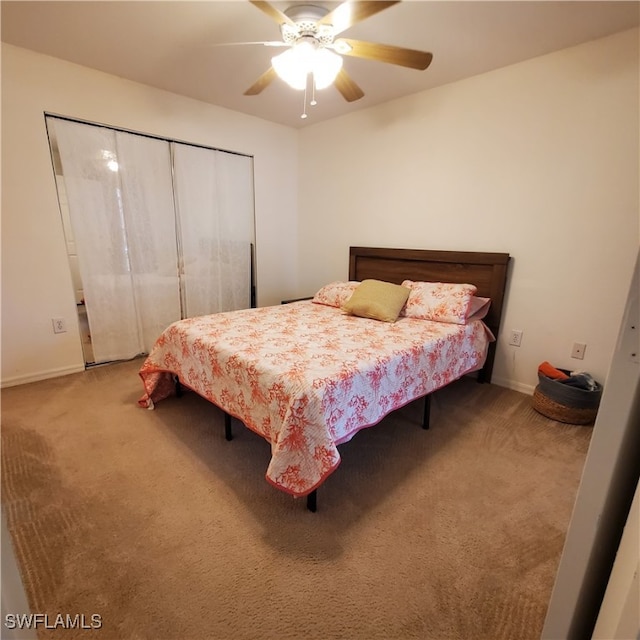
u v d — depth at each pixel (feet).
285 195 12.74
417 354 6.12
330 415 4.59
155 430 6.66
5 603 1.57
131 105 8.86
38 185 7.94
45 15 6.09
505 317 8.60
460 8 5.70
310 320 7.86
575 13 5.80
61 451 5.96
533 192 7.73
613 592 1.81
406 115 9.52
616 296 7.04
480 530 4.49
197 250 10.83
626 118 6.48
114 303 9.51
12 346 8.16
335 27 4.96
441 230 9.36
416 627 3.39
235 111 10.82
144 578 3.79
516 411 7.59
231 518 4.62
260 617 3.45
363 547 4.22
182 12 5.98
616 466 1.78
